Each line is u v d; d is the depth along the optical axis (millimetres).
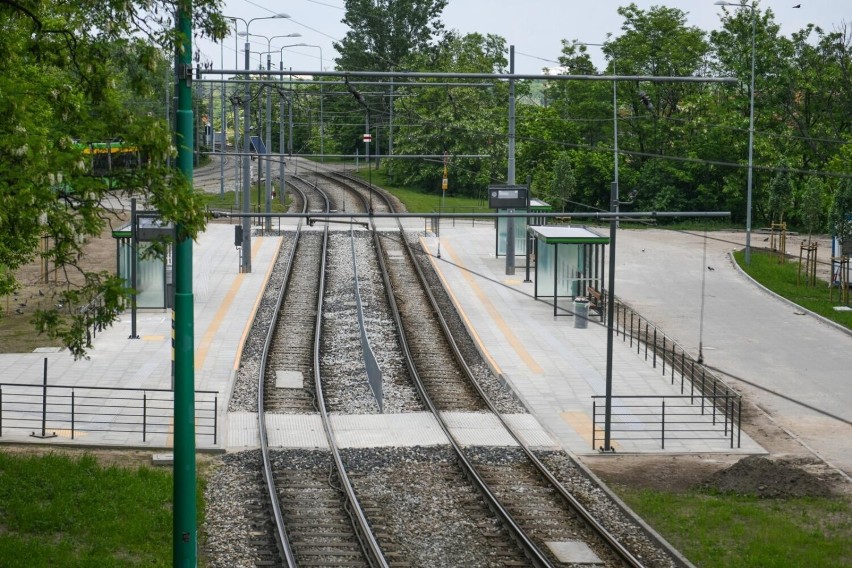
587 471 52000
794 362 78750
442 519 45062
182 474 34719
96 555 38812
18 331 83000
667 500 48094
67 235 33031
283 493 47969
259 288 103188
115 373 70438
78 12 34156
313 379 71500
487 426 60688
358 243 130125
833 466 54562
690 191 171750
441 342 83625
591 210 174875
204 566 38750
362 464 52938
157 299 92812
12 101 32375
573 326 89000
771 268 117938
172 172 33406
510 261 111062
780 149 163875
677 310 97375
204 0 34906
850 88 163875
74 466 49500
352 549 41000
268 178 112500
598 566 39719
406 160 188250
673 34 170500
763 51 167000
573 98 177875
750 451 56969
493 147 179625
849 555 41562
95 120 33344
